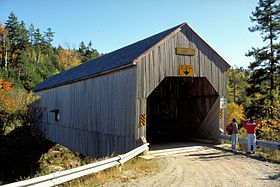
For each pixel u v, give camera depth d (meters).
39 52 77.00
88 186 6.81
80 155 22.12
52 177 6.26
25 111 24.95
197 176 7.92
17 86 47.16
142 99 11.83
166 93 17.69
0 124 22.97
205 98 14.89
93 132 15.83
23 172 18.45
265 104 24.56
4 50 61.06
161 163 9.73
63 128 20.78
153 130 17.77
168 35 12.47
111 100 13.87
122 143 12.77
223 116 13.96
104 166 8.05
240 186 6.96
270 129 16.78
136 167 8.91
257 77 25.72
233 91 52.88
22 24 79.12
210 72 13.73
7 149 20.42
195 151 12.23
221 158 10.66
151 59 12.13
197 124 15.66
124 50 16.95
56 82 23.11
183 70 12.94
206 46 13.67
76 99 18.45
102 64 16.73
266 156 10.55
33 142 22.42
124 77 12.70
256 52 25.58
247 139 11.47
